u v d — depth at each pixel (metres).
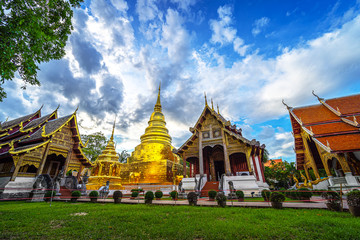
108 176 27.33
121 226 6.43
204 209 10.41
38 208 11.33
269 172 41.28
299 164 24.34
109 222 7.10
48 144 20.34
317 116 20.73
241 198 14.33
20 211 9.94
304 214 8.22
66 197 17.17
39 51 7.54
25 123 24.52
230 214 8.52
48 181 18.58
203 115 24.78
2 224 6.73
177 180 31.09
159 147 34.59
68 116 23.66
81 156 24.16
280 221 6.84
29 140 20.61
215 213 8.85
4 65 6.57
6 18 6.31
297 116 21.84
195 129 24.77
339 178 16.30
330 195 9.90
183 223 6.73
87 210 10.41
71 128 23.69
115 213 9.07
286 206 10.38
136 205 12.77
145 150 34.75
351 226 5.82
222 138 22.83
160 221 7.21
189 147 24.80
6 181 17.52
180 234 5.40
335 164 22.06
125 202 14.51
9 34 6.30
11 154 17.42
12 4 6.30
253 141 20.89
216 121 24.19
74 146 23.72
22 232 5.86
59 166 25.16
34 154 19.02
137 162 33.69
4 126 25.30
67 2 7.62
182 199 18.22
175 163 34.88
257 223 6.62
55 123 23.22
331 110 20.52
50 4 7.24
